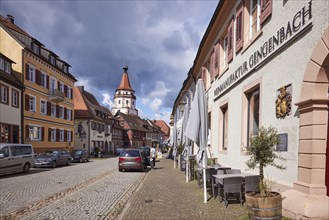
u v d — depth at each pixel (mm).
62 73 40281
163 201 8664
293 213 5641
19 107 29250
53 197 9812
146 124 99562
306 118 5941
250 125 9922
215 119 14781
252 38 9164
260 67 8562
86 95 59906
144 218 6750
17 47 30094
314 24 5895
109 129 64125
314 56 5762
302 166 6016
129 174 17859
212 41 15750
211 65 16203
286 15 7020
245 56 9977
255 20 9773
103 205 8461
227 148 12023
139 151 20125
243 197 8273
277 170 7184
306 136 5918
